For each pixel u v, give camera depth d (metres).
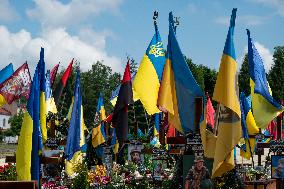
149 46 23.22
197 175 14.60
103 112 30.41
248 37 19.52
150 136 29.25
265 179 20.28
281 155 18.80
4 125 133.88
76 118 20.20
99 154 26.25
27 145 13.95
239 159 39.38
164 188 16.98
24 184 9.00
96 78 139.50
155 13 23.44
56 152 19.03
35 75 14.37
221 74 14.95
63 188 18.95
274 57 118.50
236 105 14.77
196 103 16.67
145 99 22.77
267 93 19.45
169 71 17.36
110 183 19.06
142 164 25.03
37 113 14.17
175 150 19.34
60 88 26.42
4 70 26.03
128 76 20.41
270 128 27.64
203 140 15.66
